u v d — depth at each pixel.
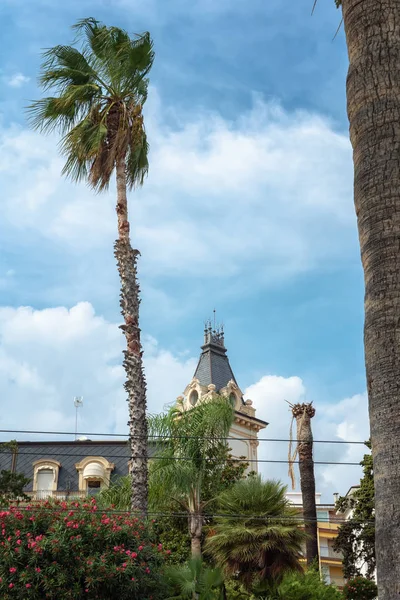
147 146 28.66
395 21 10.92
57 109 27.86
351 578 34.00
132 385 24.41
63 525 20.72
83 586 20.22
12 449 43.56
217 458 31.77
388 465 9.23
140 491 23.41
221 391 63.41
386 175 10.23
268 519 23.19
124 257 26.00
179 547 31.62
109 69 28.03
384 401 9.45
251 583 23.27
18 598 19.59
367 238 10.16
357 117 10.72
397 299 9.73
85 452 57.00
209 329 68.25
